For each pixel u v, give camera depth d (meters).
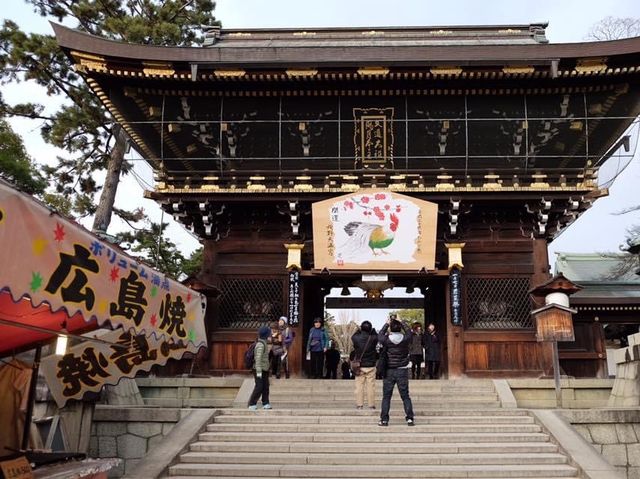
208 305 20.88
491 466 11.38
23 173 28.47
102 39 19.86
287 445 12.25
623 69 19.97
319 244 20.77
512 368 20.16
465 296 21.00
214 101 21.70
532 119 21.42
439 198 21.02
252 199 21.11
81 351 10.55
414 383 18.08
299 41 26.84
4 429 8.70
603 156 21.62
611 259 31.53
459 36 26.94
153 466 11.12
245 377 20.22
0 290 4.68
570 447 11.89
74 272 5.76
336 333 59.59
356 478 11.05
